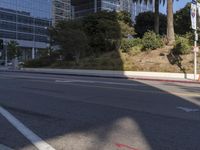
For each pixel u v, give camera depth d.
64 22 49.06
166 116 10.15
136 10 120.56
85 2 119.00
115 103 12.91
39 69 50.78
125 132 8.29
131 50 44.75
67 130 8.62
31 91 17.53
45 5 132.50
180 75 32.09
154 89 18.22
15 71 48.25
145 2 50.66
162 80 28.66
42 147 7.15
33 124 9.38
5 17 117.25
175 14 56.31
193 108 11.50
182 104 12.41
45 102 13.48
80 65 46.03
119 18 54.66
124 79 29.69
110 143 7.37
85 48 48.50
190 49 37.72
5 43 95.38
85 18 55.47
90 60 46.62
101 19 53.03
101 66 42.53
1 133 8.42
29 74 36.78
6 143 7.53
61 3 146.25
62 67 48.22
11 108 12.10
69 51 48.00
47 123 9.49
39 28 129.75
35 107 12.26
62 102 13.41
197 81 26.98
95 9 115.31
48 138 7.87
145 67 37.66
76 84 21.55
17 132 8.51
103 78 30.50
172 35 41.53
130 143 7.34
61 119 10.02
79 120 9.83
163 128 8.62
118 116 10.30
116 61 42.16
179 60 36.59
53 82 23.33
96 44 52.00
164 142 7.36
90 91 17.20
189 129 8.48
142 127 8.77
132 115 10.40
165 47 41.38
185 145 7.12
